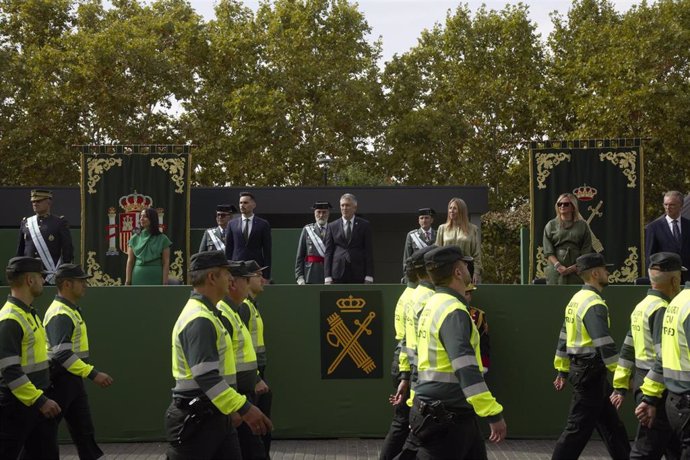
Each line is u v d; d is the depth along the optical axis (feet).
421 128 149.89
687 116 127.34
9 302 29.94
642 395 29.17
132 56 136.87
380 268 96.78
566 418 41.81
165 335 42.22
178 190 61.62
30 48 141.69
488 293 42.04
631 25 133.69
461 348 22.75
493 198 152.05
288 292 42.22
